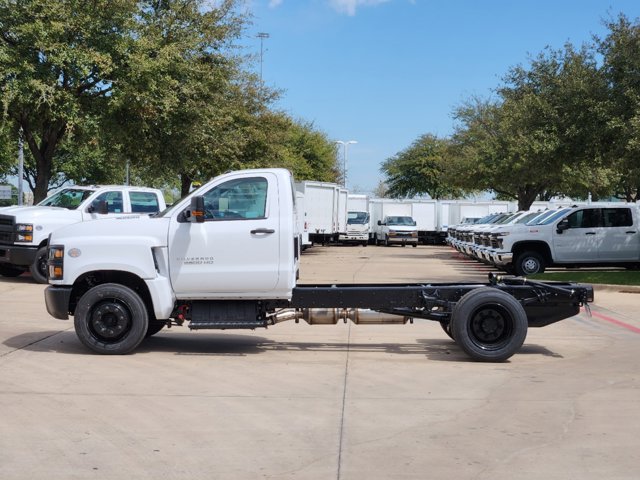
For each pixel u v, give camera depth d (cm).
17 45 1889
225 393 748
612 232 2147
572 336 1148
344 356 959
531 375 851
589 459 555
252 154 3366
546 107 2266
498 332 923
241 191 930
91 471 523
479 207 5016
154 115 2092
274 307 953
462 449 578
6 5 1883
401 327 1218
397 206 5078
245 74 3266
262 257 919
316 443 590
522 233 2144
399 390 770
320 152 5834
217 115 2459
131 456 555
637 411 691
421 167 6656
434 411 688
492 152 3628
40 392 741
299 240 1032
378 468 534
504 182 3722
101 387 766
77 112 1945
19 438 595
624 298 1642
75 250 920
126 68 1986
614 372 872
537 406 709
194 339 1075
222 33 2403
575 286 966
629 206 2173
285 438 602
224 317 941
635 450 576
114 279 954
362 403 715
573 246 2141
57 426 629
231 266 918
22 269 1889
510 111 3150
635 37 2017
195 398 726
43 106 1983
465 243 2672
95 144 2106
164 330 1153
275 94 3406
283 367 881
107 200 1800
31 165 4666
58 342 1019
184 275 918
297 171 5344
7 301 1434
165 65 2045
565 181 3681
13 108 1928
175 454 561
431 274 2247
